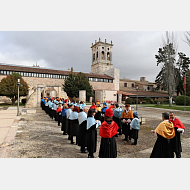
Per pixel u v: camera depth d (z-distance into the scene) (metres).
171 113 4.28
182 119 12.39
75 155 4.60
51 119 11.94
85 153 4.79
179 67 47.50
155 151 3.83
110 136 3.63
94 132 4.43
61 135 7.11
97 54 62.56
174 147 4.12
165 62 28.52
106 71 57.84
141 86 59.44
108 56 63.88
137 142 6.04
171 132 3.74
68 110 6.29
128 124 6.05
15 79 30.91
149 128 8.77
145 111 19.55
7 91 28.80
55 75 43.06
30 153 4.71
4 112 16.53
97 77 49.75
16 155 4.53
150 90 61.16
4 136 6.68
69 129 5.86
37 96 24.59
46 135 7.04
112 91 42.38
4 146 5.36
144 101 41.97
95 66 62.50
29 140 6.15
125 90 55.53
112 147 3.69
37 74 40.41
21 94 30.41
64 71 47.53
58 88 29.44
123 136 7.15
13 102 31.11
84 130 4.82
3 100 37.09
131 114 6.02
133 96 45.31
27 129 8.20
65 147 5.38
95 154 4.70
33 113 15.72
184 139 6.57
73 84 40.03
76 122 5.74
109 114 3.72
